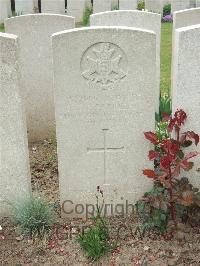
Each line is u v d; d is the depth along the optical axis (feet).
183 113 5.14
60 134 5.36
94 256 5.00
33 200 5.48
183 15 8.04
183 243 5.16
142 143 5.42
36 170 6.87
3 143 5.32
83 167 5.54
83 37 4.94
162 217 5.16
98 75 5.09
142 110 5.25
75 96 5.19
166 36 13.99
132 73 5.09
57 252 5.13
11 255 5.09
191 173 5.65
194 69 5.11
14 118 5.17
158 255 5.02
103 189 5.66
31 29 7.18
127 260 4.98
